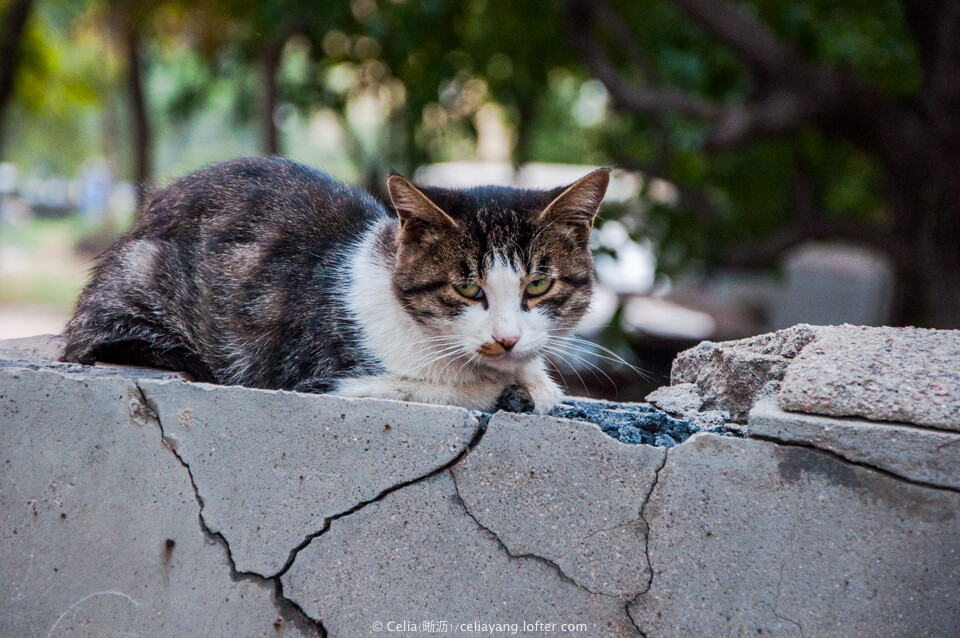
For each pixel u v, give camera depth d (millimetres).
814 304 11000
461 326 2910
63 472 2576
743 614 2295
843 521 2213
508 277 2908
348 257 3172
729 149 7797
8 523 2600
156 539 2566
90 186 31391
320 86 9523
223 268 3215
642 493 2330
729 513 2281
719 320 12633
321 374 2973
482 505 2410
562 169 17000
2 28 10422
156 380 2549
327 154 25406
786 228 9594
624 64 10234
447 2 8844
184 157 30656
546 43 9789
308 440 2477
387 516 2459
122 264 3250
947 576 2156
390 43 8656
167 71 19953
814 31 8094
